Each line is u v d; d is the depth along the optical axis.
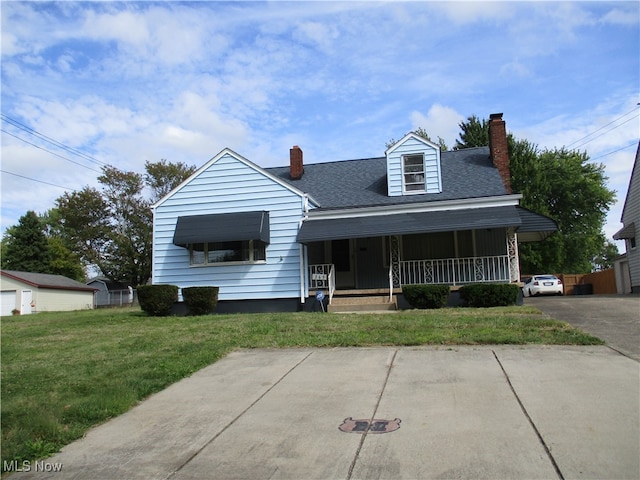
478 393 6.30
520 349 8.41
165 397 7.04
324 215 16.95
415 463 4.58
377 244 18.19
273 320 12.73
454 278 16.23
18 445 5.39
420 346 8.96
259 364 8.45
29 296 44.28
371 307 15.65
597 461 4.39
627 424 5.12
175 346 9.99
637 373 6.80
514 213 15.33
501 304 14.56
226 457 5.00
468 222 15.15
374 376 7.31
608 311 12.53
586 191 44.38
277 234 17.14
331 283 16.53
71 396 7.05
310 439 5.28
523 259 42.25
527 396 6.09
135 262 59.19
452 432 5.18
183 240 16.67
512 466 4.40
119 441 5.59
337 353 8.84
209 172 17.69
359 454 4.84
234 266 17.28
